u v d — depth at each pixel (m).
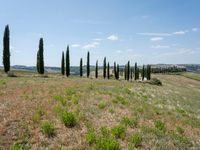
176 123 18.23
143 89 46.31
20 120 13.69
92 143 11.66
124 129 13.52
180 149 12.62
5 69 71.00
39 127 12.87
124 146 11.73
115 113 17.31
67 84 33.66
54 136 12.09
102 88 31.70
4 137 11.56
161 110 23.41
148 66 129.12
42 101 18.69
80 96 22.31
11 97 20.00
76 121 14.06
